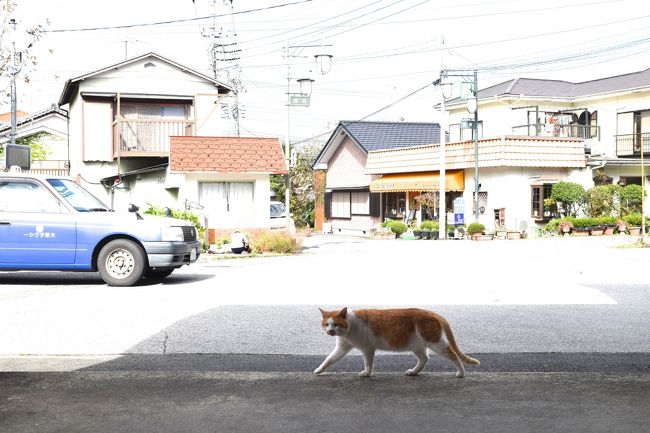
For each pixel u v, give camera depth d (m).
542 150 29.80
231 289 11.64
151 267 12.20
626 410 4.91
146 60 28.81
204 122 29.17
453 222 30.28
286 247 21.05
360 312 5.81
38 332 7.96
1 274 14.06
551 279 12.92
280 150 23.34
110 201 28.92
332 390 5.50
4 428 4.60
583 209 29.97
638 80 34.56
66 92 30.11
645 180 32.75
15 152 15.71
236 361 6.66
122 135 28.22
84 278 13.38
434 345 5.79
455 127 39.00
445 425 4.58
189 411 4.97
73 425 4.66
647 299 10.36
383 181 36.78
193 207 21.16
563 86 37.75
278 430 4.51
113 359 6.75
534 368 6.34
